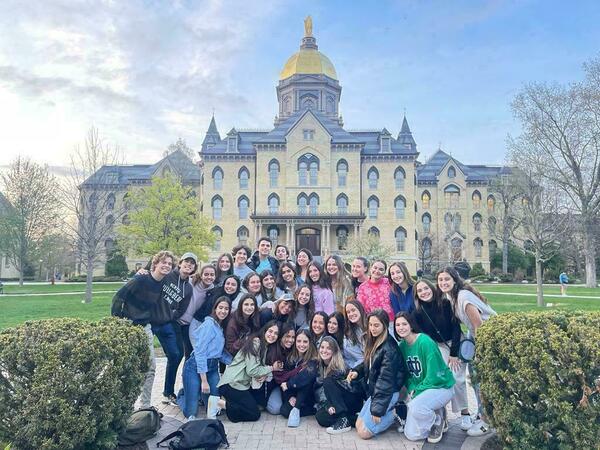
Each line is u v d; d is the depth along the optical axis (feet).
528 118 107.96
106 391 17.04
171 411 25.38
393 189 193.88
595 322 16.51
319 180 189.37
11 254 169.37
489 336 17.80
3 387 16.51
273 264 35.22
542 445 15.90
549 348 15.84
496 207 217.97
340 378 22.61
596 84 109.50
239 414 23.22
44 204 162.50
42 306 76.89
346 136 196.03
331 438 21.02
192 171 213.05
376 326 21.67
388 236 191.72
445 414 21.68
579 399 15.37
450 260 209.15
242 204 193.47
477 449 19.54
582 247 143.74
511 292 112.78
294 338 24.76
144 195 132.77
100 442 17.16
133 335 19.07
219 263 30.35
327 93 247.29
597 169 115.44
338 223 184.75
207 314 26.71
